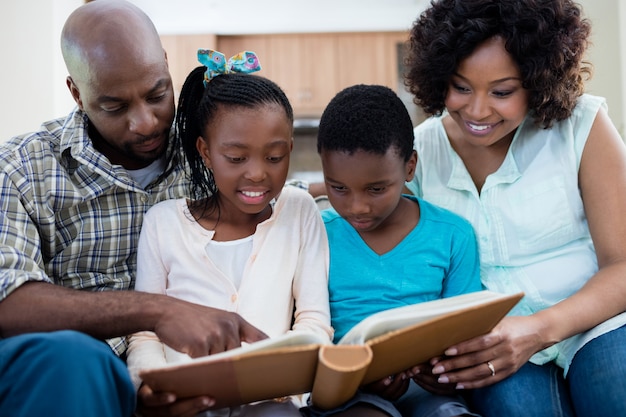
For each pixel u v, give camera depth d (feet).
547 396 3.61
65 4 10.43
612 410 3.33
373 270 3.97
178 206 3.99
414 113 16.38
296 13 16.28
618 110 11.25
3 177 3.81
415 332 2.74
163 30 16.38
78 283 4.13
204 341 2.98
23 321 3.25
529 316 3.47
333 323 4.00
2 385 2.67
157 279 3.87
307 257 3.95
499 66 3.66
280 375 2.82
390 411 3.35
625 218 3.80
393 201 3.74
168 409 2.97
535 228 4.00
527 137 4.13
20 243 3.72
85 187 4.11
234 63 4.03
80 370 2.64
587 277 3.95
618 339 3.53
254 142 3.57
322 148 3.74
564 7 3.76
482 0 3.69
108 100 3.82
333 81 17.04
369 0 15.70
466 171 4.25
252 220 3.98
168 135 4.27
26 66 10.03
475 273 4.05
